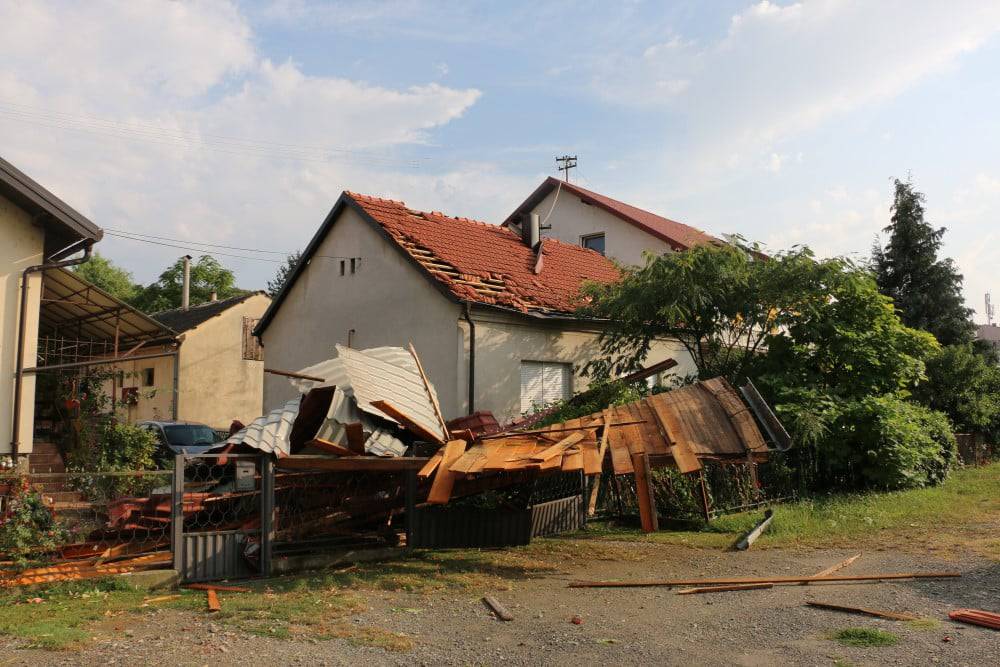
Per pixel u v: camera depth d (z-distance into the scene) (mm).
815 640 5777
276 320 20578
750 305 15273
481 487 10070
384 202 19062
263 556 8688
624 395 13758
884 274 33344
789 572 8422
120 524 9102
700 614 6742
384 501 10125
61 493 12766
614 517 12961
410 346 12031
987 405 21906
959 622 6199
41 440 16219
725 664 5312
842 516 11898
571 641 5965
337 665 5391
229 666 5316
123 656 5500
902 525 11281
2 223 12188
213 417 29859
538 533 11555
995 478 17203
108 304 16578
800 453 14273
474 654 5668
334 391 10016
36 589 7598
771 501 13453
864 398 14891
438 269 16297
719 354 16547
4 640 5891
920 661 5215
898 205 33438
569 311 17031
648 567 9094
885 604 6836
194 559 8320
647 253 15867
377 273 17422
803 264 14992
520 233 22359
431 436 9906
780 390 14727
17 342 12242
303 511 9578
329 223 18812
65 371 17078
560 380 17297
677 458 9758
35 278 12469
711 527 11703
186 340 29172
